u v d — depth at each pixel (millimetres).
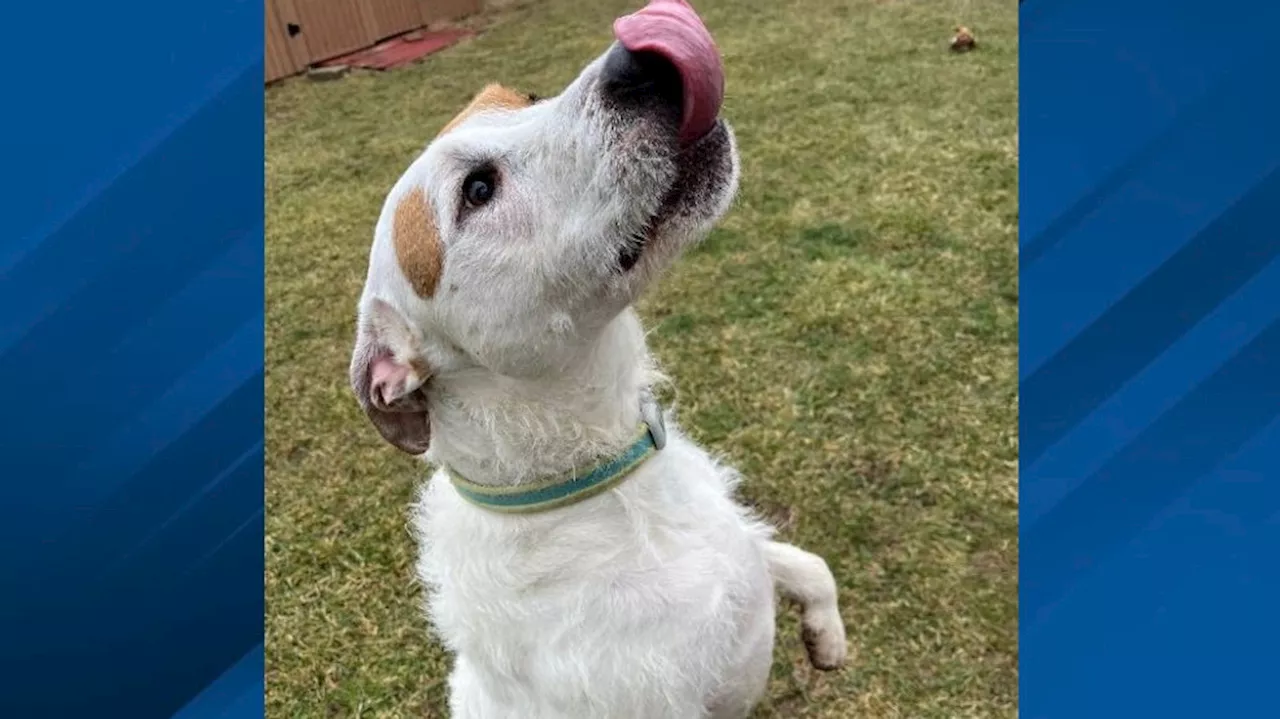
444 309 539
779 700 835
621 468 578
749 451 1070
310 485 1151
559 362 543
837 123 1851
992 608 878
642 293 528
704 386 1173
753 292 1336
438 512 637
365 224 1821
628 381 586
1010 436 1046
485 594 589
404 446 599
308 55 2861
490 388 565
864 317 1255
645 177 480
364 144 2244
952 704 815
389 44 3043
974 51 2162
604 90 483
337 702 903
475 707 668
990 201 1490
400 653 937
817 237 1452
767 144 1791
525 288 515
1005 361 1149
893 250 1396
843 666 846
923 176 1596
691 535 598
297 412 1279
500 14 3281
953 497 987
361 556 1044
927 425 1076
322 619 981
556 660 572
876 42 2312
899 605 892
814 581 729
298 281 1627
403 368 568
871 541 954
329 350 1416
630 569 571
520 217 511
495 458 575
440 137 563
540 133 512
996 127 1742
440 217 532
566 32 2982
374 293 573
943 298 1274
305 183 2051
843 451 1058
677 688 577
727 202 512
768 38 2457
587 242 496
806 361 1194
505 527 580
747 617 628
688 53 459
